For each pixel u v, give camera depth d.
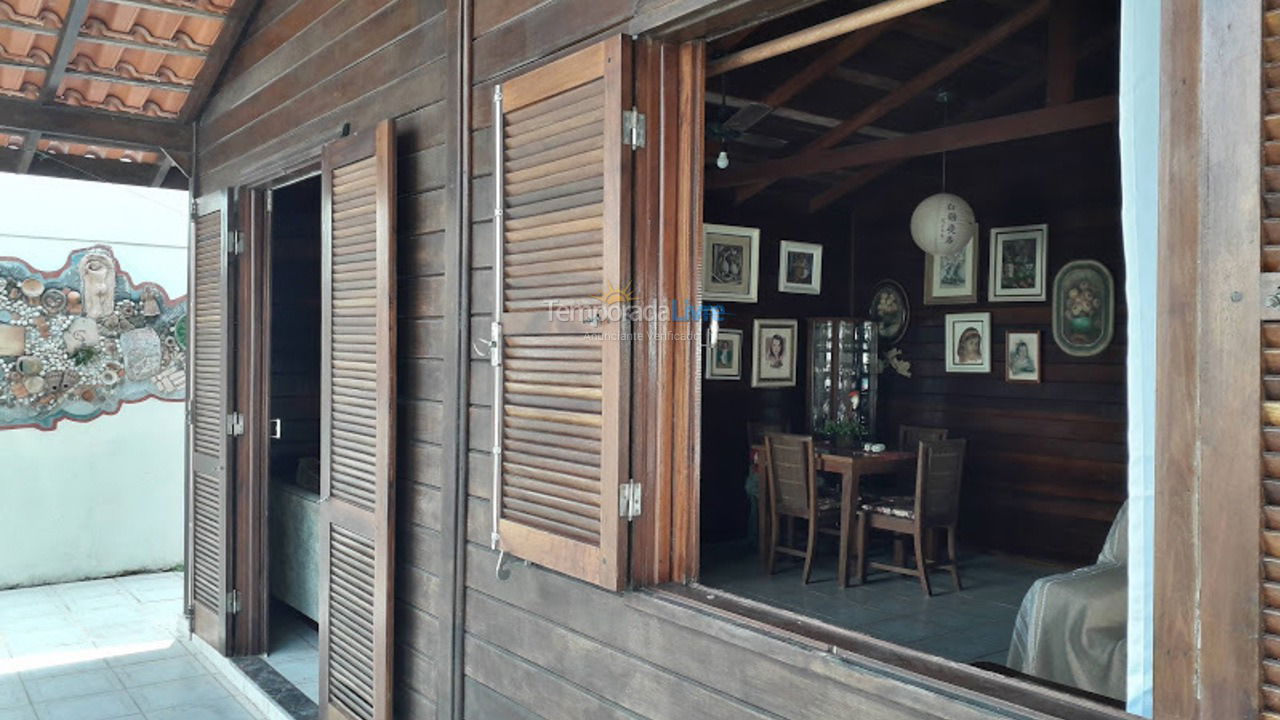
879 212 6.87
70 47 4.07
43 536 6.38
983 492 6.20
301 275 5.93
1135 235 1.44
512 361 2.54
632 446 2.20
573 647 2.40
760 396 6.71
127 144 4.85
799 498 5.38
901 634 4.33
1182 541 1.23
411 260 3.10
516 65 2.59
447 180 2.84
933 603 4.89
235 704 4.25
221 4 4.13
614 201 2.15
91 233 6.46
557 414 2.37
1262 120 1.15
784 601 4.89
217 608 4.75
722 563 5.83
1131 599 1.43
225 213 4.54
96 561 6.56
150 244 6.67
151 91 4.74
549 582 2.48
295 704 4.00
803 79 5.11
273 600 5.63
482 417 2.73
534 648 2.54
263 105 4.21
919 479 5.01
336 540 3.49
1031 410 5.94
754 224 6.55
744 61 2.25
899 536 5.62
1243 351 1.16
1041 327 5.88
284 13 4.02
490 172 2.69
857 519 5.50
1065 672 2.70
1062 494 5.79
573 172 2.31
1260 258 1.15
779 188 6.62
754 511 6.37
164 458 6.80
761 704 1.90
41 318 6.32
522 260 2.50
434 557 2.99
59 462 6.43
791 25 4.56
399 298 3.17
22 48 4.23
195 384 4.98
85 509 6.52
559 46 2.43
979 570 5.68
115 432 6.61
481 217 2.73
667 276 2.23
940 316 6.46
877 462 5.27
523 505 2.51
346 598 3.42
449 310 2.85
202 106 4.84
